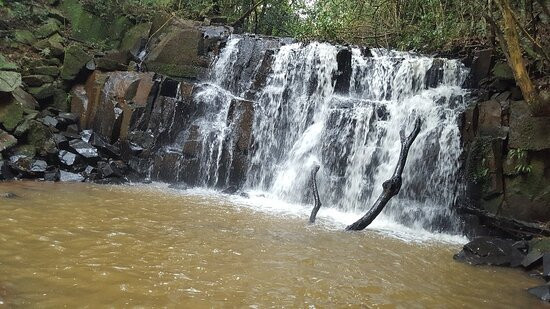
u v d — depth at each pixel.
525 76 7.59
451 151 8.75
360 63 11.06
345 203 9.31
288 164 10.31
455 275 5.71
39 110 10.48
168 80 11.17
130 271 4.72
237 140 10.50
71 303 3.89
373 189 9.12
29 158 8.89
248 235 6.50
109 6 13.47
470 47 10.79
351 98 10.64
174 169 10.23
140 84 10.90
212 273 4.91
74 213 6.66
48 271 4.50
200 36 12.45
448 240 7.68
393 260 6.08
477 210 8.12
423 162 8.91
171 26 13.17
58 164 9.35
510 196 8.09
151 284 4.45
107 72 11.37
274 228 7.09
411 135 8.12
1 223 5.77
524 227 7.59
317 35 14.73
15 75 9.45
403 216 8.58
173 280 4.60
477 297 5.01
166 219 6.91
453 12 11.84
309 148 10.15
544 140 7.89
